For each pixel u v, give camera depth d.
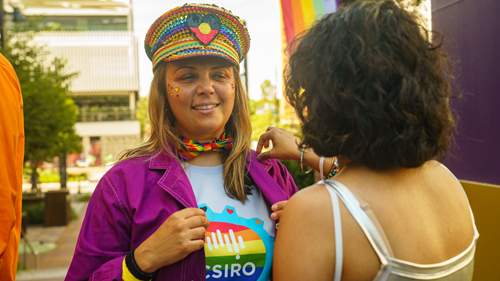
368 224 0.75
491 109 1.88
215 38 1.38
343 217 0.77
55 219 9.89
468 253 0.85
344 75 0.79
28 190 16.77
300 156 1.50
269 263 1.35
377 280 0.75
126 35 28.48
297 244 0.78
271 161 1.63
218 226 1.34
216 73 1.44
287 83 0.96
